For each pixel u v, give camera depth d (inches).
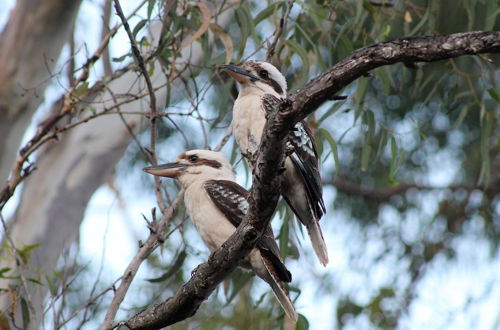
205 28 352.8
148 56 376.2
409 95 570.9
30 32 399.5
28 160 372.2
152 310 289.1
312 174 343.3
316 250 337.4
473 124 586.6
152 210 320.2
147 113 359.3
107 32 417.4
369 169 613.6
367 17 437.7
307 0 399.2
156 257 501.7
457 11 431.8
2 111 394.0
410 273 580.7
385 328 503.2
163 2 378.3
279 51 386.9
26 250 349.7
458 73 404.5
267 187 248.8
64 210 454.6
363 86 381.7
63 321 317.4
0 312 339.0
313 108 231.8
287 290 359.9
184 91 447.5
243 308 485.1
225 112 415.2
